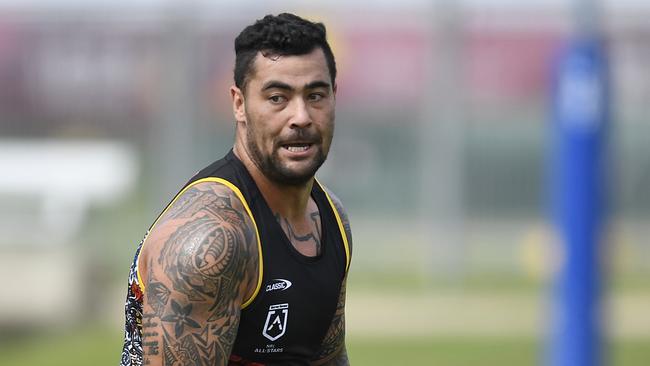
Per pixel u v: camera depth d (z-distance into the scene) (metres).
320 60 13.20
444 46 62.62
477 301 55.06
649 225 66.19
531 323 49.28
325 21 66.00
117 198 58.03
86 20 66.00
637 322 50.47
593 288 31.25
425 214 66.56
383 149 67.62
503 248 66.38
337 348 15.30
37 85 66.69
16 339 45.66
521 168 68.19
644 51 66.00
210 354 12.52
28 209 51.50
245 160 13.46
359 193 67.50
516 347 43.75
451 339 45.28
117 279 56.91
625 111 66.50
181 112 60.50
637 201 66.44
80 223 52.44
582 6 31.61
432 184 62.00
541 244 63.81
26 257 48.00
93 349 42.94
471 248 66.31
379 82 67.62
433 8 62.69
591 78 31.19
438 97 62.53
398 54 67.38
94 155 58.41
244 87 13.34
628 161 66.56
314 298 13.59
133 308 13.41
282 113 13.08
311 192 14.31
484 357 41.47
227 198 13.01
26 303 47.56
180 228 12.68
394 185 67.19
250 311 13.10
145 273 13.01
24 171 54.03
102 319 50.44
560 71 32.25
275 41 13.08
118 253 58.22
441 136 62.09
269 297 13.16
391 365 39.53
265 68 13.09
